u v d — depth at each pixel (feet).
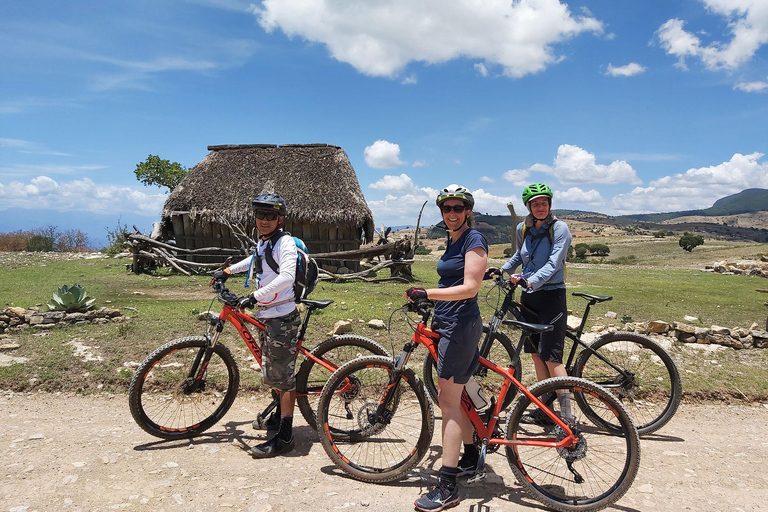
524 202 14.60
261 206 12.64
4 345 18.53
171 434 13.19
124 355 18.39
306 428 14.70
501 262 64.39
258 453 12.40
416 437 13.47
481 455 11.02
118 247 60.29
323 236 46.91
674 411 14.94
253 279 14.02
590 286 41.06
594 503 10.39
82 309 22.27
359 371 13.10
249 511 9.74
